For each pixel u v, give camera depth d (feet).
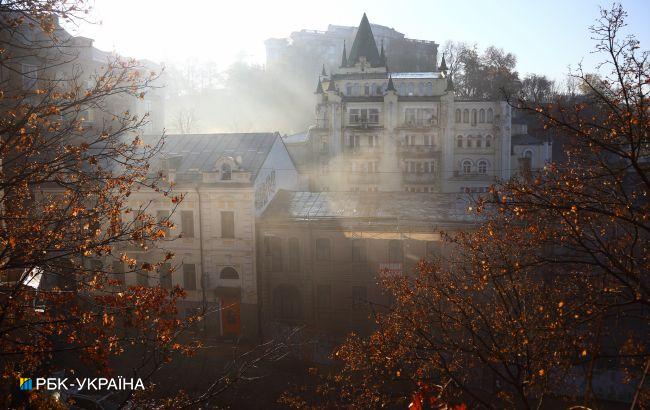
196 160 140.46
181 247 134.21
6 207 48.06
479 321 68.03
